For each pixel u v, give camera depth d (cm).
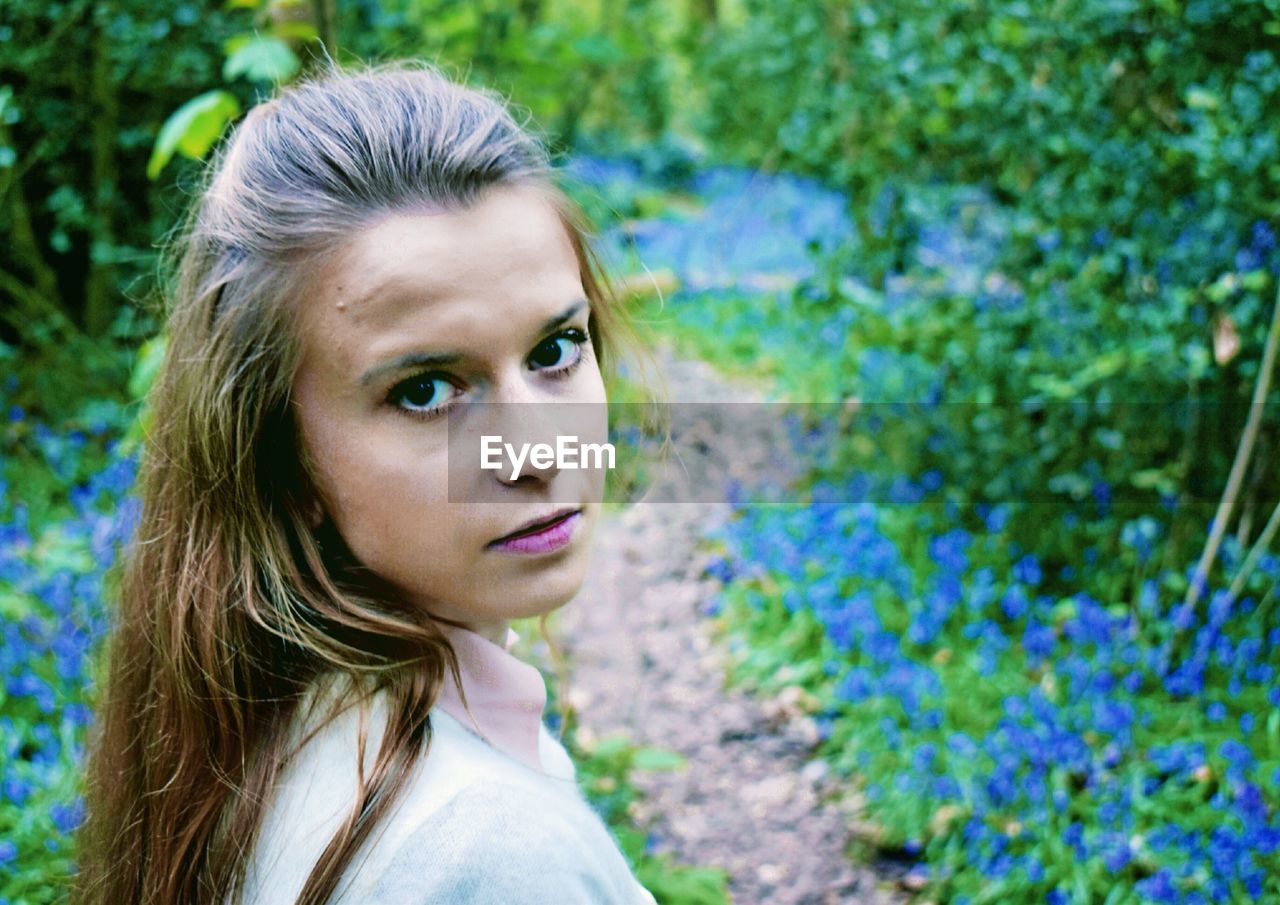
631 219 798
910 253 426
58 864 212
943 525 376
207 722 86
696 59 975
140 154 505
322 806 78
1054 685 285
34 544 341
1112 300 338
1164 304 320
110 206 493
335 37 222
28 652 281
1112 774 255
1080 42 332
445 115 81
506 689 90
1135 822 240
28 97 470
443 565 79
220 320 81
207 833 84
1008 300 382
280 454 82
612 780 260
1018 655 312
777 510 414
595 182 441
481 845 72
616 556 407
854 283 454
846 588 350
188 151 201
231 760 84
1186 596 305
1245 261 287
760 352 600
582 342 85
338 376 76
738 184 808
